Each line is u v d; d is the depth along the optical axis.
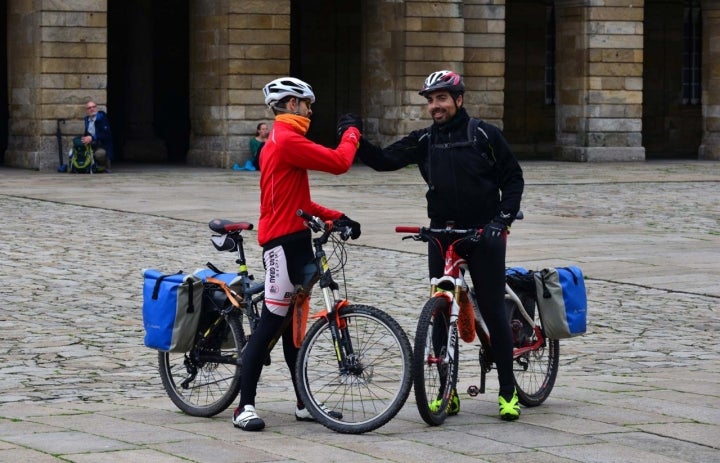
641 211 50.44
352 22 90.94
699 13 99.31
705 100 89.31
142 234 40.94
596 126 86.06
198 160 79.19
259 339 17.02
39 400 18.89
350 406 16.73
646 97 98.75
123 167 76.56
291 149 16.81
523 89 94.88
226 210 48.44
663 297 30.23
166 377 17.83
